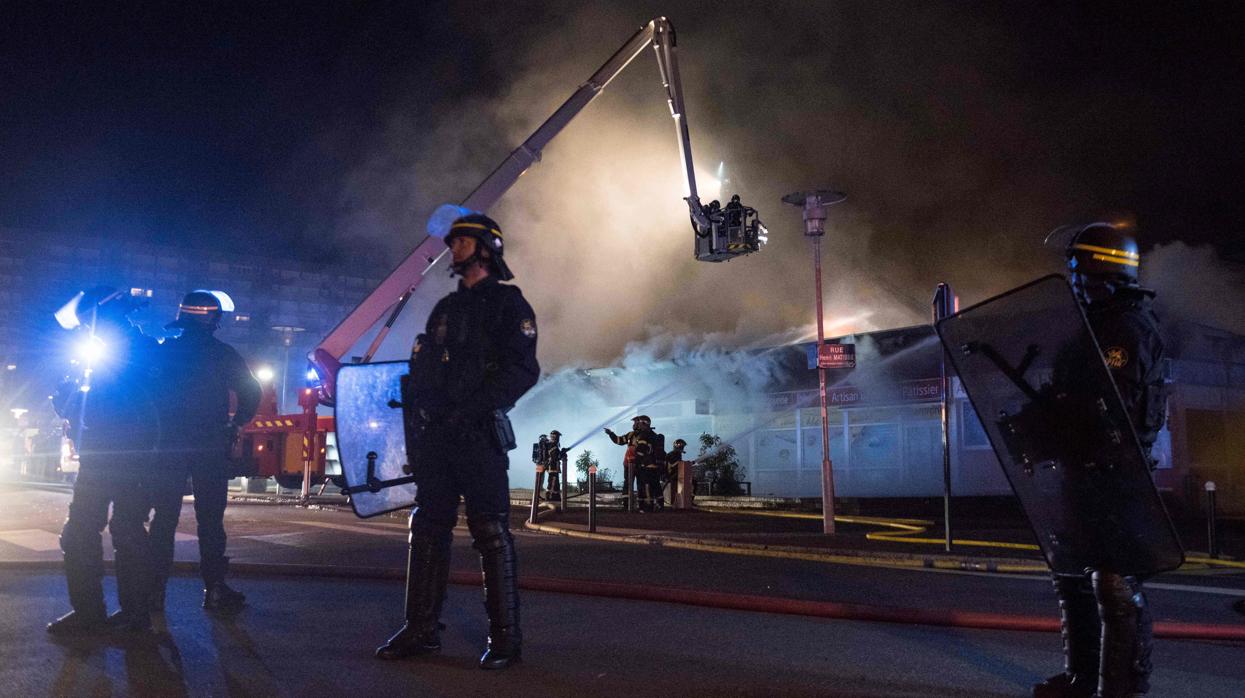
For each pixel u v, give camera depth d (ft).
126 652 13.37
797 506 63.52
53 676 11.94
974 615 16.03
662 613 17.26
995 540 34.68
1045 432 10.49
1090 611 10.89
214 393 16.71
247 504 55.06
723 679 12.19
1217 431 66.49
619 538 37.01
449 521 13.42
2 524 34.14
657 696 11.28
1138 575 9.97
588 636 15.05
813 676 12.42
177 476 16.29
